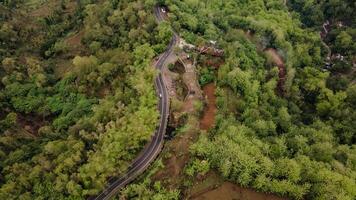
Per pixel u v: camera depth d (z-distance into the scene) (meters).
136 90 199.25
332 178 154.00
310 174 155.75
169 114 194.88
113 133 175.00
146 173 170.62
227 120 178.00
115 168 168.75
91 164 164.38
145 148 182.12
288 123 196.75
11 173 180.75
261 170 154.00
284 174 154.12
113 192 168.12
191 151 163.38
